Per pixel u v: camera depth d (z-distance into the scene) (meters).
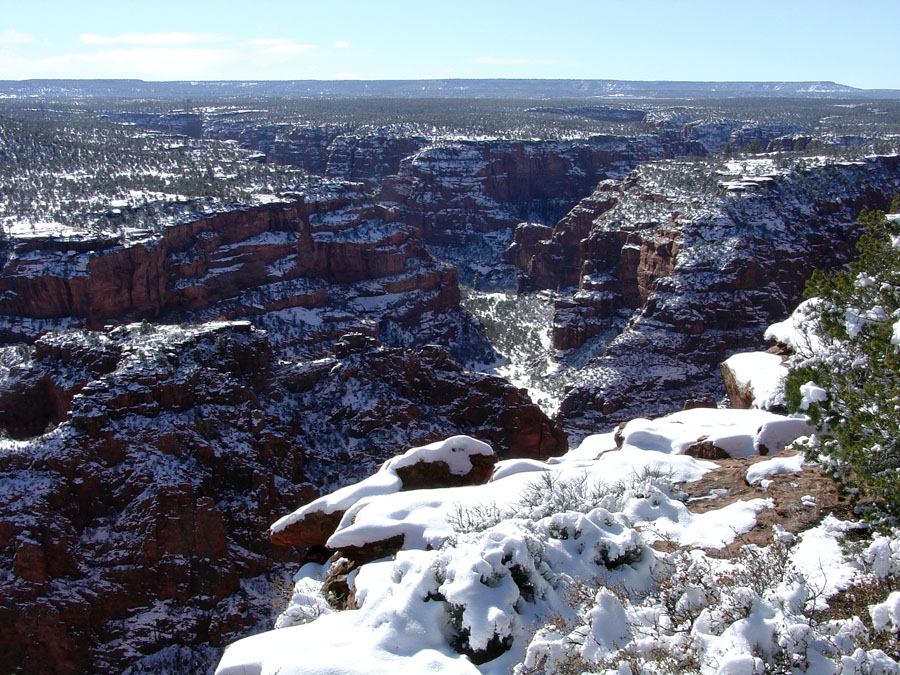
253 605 43.06
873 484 14.70
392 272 133.50
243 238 117.69
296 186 137.38
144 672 39.50
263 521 46.44
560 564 14.51
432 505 18.75
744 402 31.58
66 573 40.19
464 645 12.95
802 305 33.34
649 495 17.33
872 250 20.08
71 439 43.81
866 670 10.36
